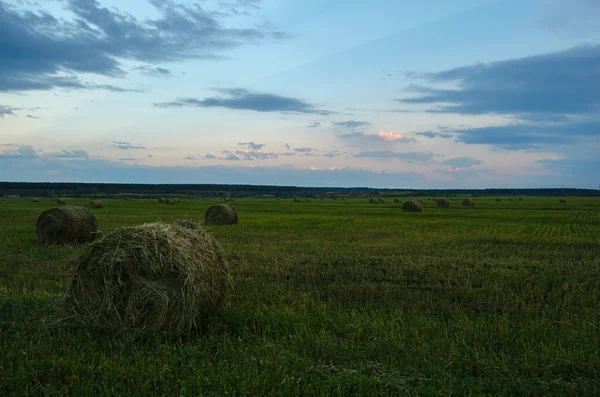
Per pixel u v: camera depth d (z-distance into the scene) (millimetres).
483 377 5363
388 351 5910
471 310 8172
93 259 6980
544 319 7297
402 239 19422
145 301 6770
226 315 7527
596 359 5492
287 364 5426
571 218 36406
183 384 4898
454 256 14445
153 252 6887
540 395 4914
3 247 16625
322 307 7957
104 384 4863
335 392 4816
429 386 4930
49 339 6316
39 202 70875
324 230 23812
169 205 61719
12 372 5141
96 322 6883
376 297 9195
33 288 9719
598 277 11023
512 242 18547
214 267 7855
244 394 4691
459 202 77125
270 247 16375
